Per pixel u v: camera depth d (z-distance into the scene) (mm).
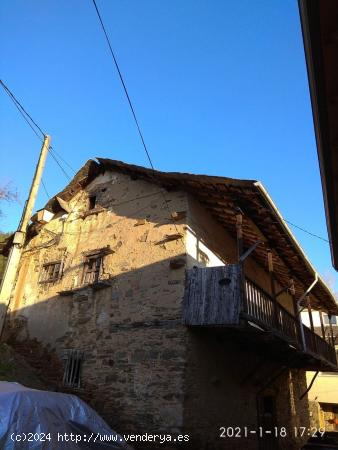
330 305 15195
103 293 10555
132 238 10805
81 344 10273
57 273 12180
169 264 9633
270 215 8945
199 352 8969
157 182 10953
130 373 8992
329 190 3697
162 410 8172
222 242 11641
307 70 2633
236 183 8375
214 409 9023
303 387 16125
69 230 12750
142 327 9344
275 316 9648
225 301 8500
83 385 9586
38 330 11477
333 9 2189
